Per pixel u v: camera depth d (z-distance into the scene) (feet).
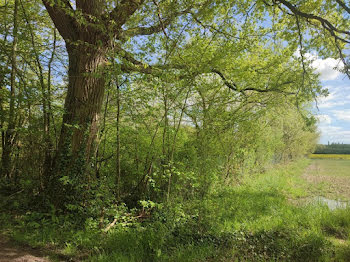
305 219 22.11
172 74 19.88
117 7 20.15
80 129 19.51
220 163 28.58
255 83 28.09
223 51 21.83
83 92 20.47
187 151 24.77
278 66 27.53
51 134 22.57
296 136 72.84
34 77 25.29
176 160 23.95
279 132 52.11
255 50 26.76
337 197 34.22
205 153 23.84
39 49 24.12
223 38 23.27
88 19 19.97
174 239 16.80
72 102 20.66
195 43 21.79
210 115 24.04
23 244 14.11
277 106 31.40
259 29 24.48
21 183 20.94
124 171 24.63
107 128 22.59
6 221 16.51
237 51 23.18
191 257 14.25
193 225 19.13
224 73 25.96
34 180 20.93
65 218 17.37
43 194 19.65
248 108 29.66
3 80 23.08
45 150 21.42
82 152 19.74
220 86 25.02
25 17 22.45
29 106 21.38
